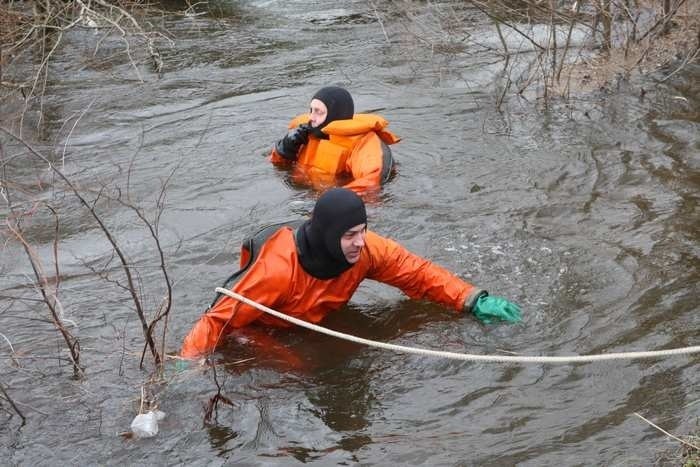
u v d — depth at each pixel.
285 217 8.84
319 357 6.52
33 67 13.59
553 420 5.79
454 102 12.28
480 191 9.30
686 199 8.92
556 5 14.46
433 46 13.89
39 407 6.06
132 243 8.37
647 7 14.32
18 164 10.23
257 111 12.08
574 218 8.61
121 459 5.56
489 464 5.40
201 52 14.88
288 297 6.56
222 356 6.49
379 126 9.73
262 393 6.13
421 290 6.91
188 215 8.91
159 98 12.66
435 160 10.16
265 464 5.47
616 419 5.76
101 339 6.82
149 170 10.09
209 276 7.71
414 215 8.73
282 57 14.62
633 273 7.52
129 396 6.14
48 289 7.52
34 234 8.56
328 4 17.92
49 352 6.68
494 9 14.42
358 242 6.45
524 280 7.51
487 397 6.06
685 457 5.32
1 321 7.11
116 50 14.73
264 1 18.28
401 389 6.18
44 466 5.52
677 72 12.90
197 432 5.76
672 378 6.14
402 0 15.82
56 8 13.05
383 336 6.78
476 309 6.86
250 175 9.86
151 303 7.30
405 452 5.54
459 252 8.01
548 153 10.30
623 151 10.27
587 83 12.77
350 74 13.67
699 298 7.08
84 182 9.75
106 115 11.95
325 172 9.79
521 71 13.43
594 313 6.97
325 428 5.80
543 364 6.37
